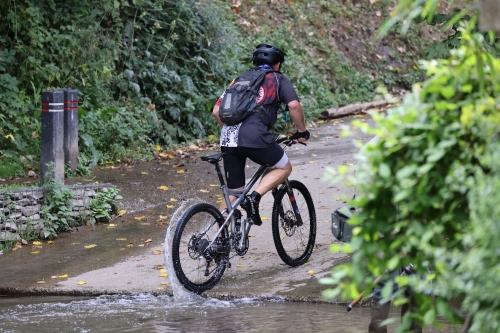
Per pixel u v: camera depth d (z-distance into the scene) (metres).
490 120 2.84
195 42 17.70
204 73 17.84
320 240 9.30
